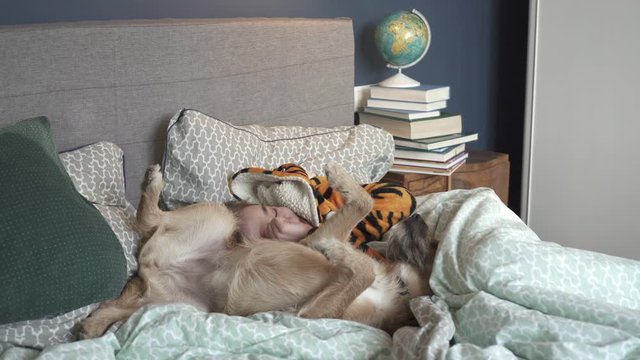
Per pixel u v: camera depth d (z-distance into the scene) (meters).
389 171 3.01
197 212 1.92
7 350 1.49
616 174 3.35
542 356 1.44
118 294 1.63
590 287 1.74
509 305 1.62
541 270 1.74
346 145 2.55
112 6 2.33
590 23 3.29
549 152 3.54
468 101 3.93
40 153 1.66
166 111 2.29
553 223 3.61
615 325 1.52
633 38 3.18
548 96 3.49
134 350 1.54
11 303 1.43
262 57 2.58
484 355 1.40
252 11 2.78
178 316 1.62
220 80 2.44
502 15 4.05
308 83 2.80
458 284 1.81
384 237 2.13
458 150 3.06
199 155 2.14
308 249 1.89
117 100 2.16
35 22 2.15
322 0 3.07
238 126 2.42
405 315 1.85
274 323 1.70
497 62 4.08
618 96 3.27
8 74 1.92
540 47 3.46
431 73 3.66
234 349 1.57
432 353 1.43
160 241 1.87
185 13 2.54
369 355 1.55
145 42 2.21
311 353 1.53
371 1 3.30
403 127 2.99
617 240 3.41
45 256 1.48
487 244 1.81
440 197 2.29
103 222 1.66
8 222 1.47
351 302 1.78
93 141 2.12
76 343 1.48
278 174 2.09
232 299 1.84
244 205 2.07
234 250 1.90
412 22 3.06
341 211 1.91
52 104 2.02
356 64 3.30
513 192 4.28
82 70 2.07
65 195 1.60
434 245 2.04
